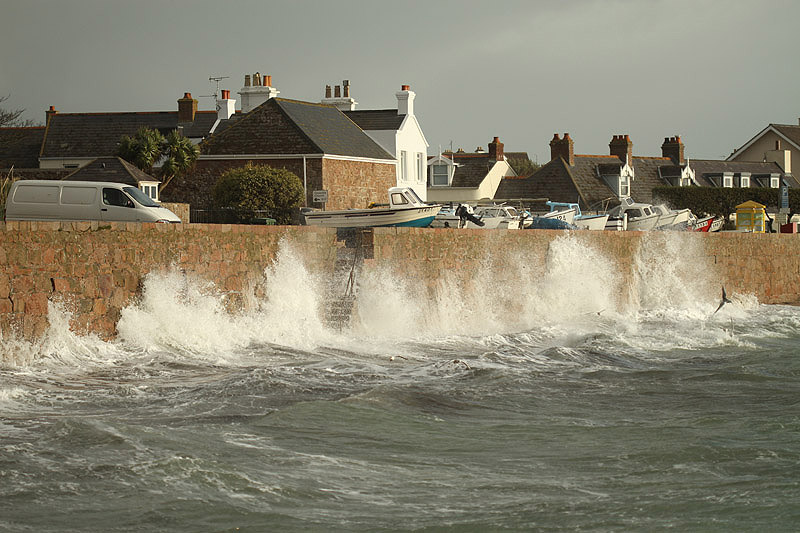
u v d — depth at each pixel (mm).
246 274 54156
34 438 30000
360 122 138000
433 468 29891
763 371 52062
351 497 26516
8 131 152125
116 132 149000
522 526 24891
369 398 38500
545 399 42031
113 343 46156
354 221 83250
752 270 98938
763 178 199875
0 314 40750
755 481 29297
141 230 47906
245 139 114062
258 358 48062
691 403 42500
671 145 192250
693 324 74438
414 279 63531
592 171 171875
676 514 26125
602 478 29469
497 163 170500
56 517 23703
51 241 43250
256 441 31375
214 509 24781
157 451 28938
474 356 52719
